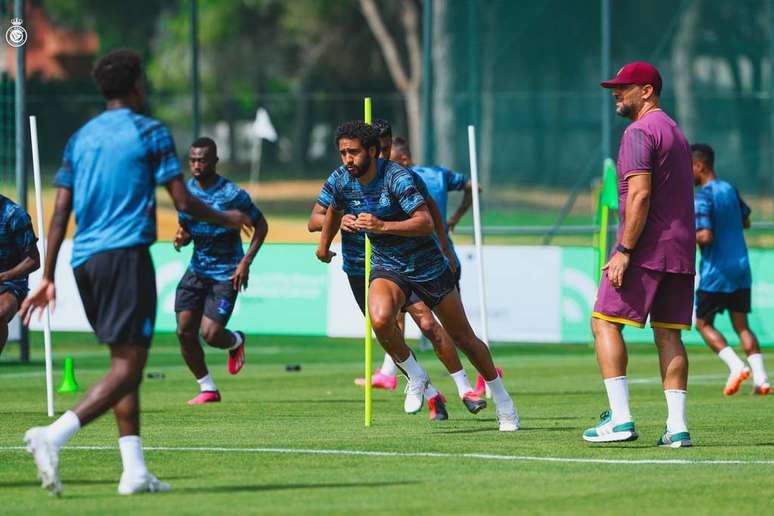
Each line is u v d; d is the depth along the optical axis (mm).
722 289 47312
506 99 128750
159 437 33469
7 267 35562
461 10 127250
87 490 25016
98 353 68938
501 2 127750
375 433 34250
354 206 33031
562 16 128625
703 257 47750
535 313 66000
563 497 24141
